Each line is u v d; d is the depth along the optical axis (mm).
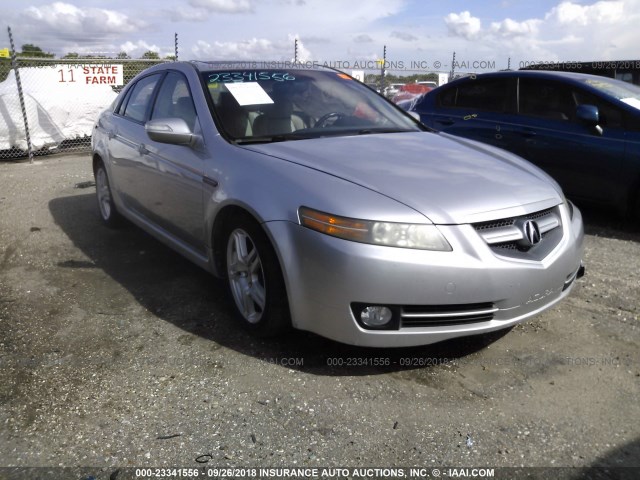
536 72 6230
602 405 2684
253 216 2965
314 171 2955
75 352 3105
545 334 3355
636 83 8922
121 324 3430
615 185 5492
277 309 2959
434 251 2623
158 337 3264
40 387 2770
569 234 3113
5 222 5672
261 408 2615
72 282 4105
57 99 10477
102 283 4082
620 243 5148
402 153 3316
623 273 4352
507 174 3166
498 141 6359
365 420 2541
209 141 3502
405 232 2621
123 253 4730
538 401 2709
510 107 6316
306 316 2816
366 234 2613
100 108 11242
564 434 2479
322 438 2422
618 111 5520
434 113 7070
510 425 2533
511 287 2742
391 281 2602
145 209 4359
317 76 4340
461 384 2832
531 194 3004
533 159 6070
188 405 2637
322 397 2697
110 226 5371
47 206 6301
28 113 9945
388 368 2953
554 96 6008
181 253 3932
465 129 6676
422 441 2416
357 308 2682
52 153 10664
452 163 3219
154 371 2914
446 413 2604
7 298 3832
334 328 2742
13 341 3229
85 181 7656
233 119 3604
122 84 11562
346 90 4309
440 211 2691
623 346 3230
